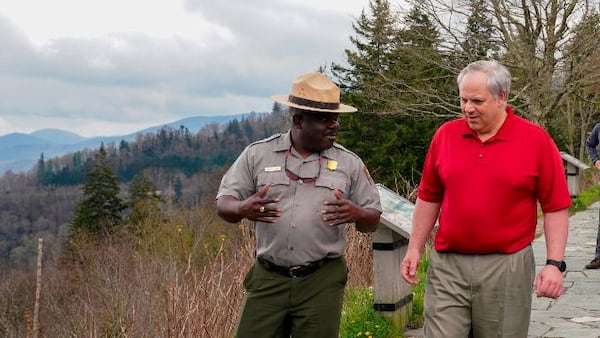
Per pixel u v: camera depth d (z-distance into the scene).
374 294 6.28
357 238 8.37
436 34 20.84
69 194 89.19
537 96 20.19
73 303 24.84
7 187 92.94
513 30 20.06
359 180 4.00
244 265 6.50
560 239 3.58
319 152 3.94
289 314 4.00
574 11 19.39
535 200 3.67
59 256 43.03
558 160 3.61
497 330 3.63
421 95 21.86
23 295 33.12
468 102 3.53
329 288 3.95
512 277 3.59
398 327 6.25
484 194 3.57
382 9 21.53
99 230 46.28
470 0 19.95
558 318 6.71
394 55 23.50
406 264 3.89
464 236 3.62
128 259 28.48
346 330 6.09
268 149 3.96
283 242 3.88
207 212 32.59
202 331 5.77
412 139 26.20
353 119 26.91
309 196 3.89
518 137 3.57
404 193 12.31
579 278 8.66
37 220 81.44
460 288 3.68
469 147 3.63
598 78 19.77
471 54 20.44
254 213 3.78
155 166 112.06
